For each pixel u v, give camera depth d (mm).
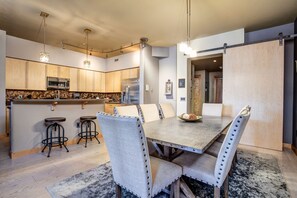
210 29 3859
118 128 1198
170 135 1626
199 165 1559
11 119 2791
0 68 3863
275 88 3334
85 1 2799
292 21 3469
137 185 1249
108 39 4621
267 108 3408
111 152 1369
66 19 3463
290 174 2238
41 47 4809
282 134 3273
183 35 4254
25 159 2732
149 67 5086
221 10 3041
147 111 2854
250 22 3512
